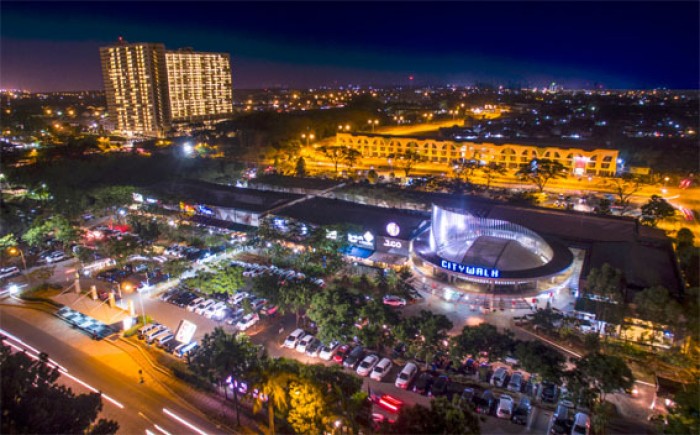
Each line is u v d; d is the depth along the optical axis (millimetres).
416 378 65438
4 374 45812
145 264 104875
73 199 134625
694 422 47250
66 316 84000
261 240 108000
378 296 83562
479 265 87625
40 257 111625
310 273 91250
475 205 125688
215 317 83250
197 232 118375
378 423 54969
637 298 72125
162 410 60469
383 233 106562
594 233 105562
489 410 58094
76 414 44312
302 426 50250
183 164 186000
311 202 128500
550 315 73000
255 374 52750
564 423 54844
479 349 63406
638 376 64875
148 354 72250
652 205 123875
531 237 93438
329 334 68562
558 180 180125
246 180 169375
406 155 194000
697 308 67188
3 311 87312
